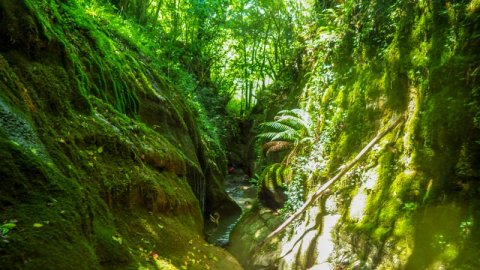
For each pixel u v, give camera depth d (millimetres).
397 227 3842
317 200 5535
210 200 9094
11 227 2285
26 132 3033
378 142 4797
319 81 7219
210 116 15883
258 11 17062
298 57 10836
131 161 4707
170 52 13039
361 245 4223
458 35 3941
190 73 15547
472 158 3359
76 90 4457
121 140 4680
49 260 2266
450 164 3570
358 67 6059
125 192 4215
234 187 13422
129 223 4031
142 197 4539
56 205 2652
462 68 3732
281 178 6918
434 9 4426
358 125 5414
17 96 3301
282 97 11477
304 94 8289
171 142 7316
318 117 6527
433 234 3418
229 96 20844
